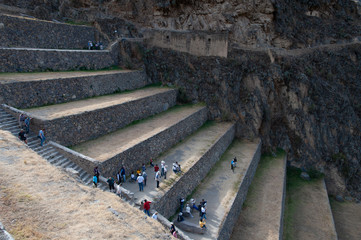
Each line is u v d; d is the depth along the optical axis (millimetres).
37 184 9766
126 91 29156
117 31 35406
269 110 34438
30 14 31172
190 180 19547
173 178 17906
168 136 23109
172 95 31703
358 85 38000
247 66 34531
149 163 20281
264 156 33250
